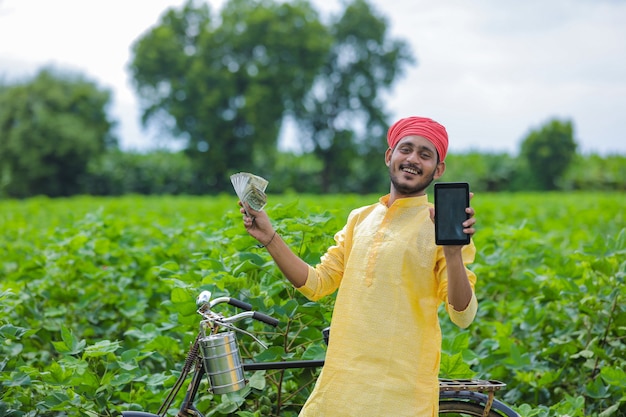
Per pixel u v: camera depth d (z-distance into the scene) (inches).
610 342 188.9
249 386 146.8
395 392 115.1
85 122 2066.9
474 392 127.4
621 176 1852.9
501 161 2037.4
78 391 153.2
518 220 490.3
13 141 1937.7
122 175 1935.3
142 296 223.0
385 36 2476.6
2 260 297.9
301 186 2160.4
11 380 149.9
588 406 180.1
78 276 227.9
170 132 2174.0
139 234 320.5
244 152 2090.3
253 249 173.5
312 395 120.2
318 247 173.2
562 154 2015.3
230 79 2102.6
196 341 125.4
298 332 158.1
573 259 207.8
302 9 2311.8
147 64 2166.6
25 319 197.8
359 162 2400.3
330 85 2422.5
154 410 158.1
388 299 117.5
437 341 119.5
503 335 186.1
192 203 635.5
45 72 2094.0
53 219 446.0
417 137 121.3
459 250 111.1
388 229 121.0
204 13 2304.4
